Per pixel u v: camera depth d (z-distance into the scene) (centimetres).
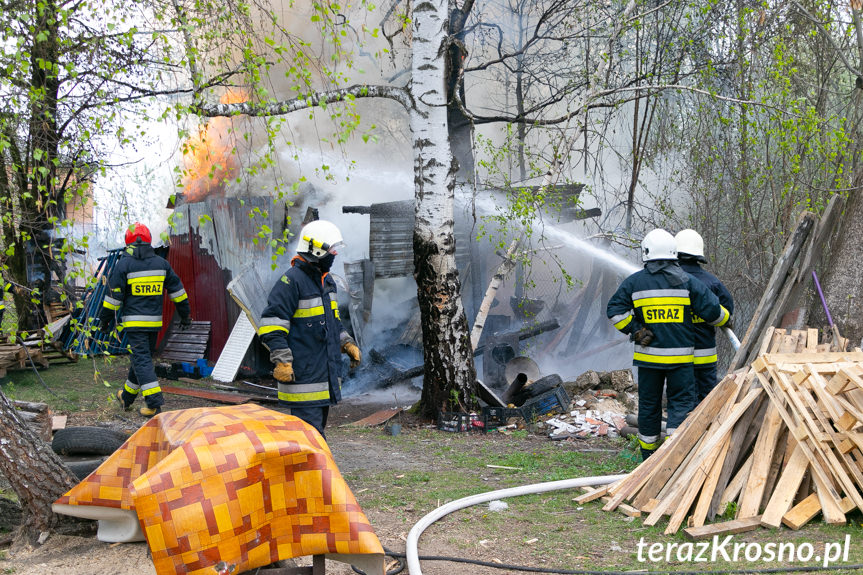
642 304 542
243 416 304
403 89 792
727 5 934
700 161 1005
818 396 427
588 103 866
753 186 998
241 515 268
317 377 470
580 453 630
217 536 261
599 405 775
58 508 332
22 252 985
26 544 388
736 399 458
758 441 438
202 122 704
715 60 965
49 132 538
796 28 925
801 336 523
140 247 715
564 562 366
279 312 456
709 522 409
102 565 357
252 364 1025
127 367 1068
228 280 1087
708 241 1018
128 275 711
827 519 385
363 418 852
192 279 1149
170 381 1016
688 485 424
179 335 1158
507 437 720
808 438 416
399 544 401
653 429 554
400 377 1020
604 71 1012
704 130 996
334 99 747
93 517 331
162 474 260
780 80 837
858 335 684
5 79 507
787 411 438
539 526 424
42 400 816
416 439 714
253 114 721
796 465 413
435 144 781
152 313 723
